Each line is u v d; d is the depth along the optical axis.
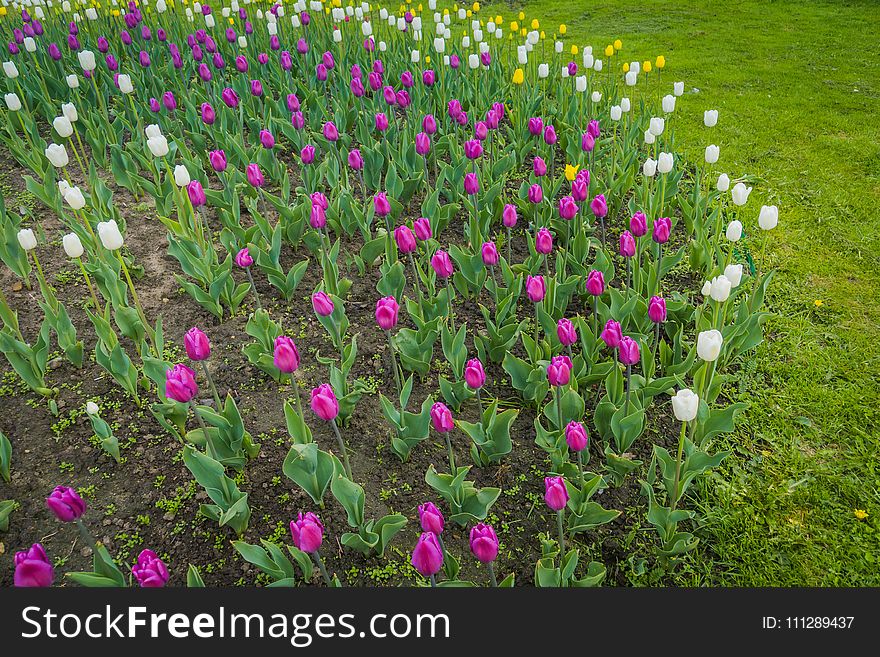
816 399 3.88
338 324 3.83
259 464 3.47
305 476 2.98
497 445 3.35
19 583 1.99
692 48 10.04
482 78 7.12
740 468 3.49
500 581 3.00
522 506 3.29
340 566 3.03
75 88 6.18
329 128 5.08
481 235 4.67
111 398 3.82
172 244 4.27
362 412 3.78
